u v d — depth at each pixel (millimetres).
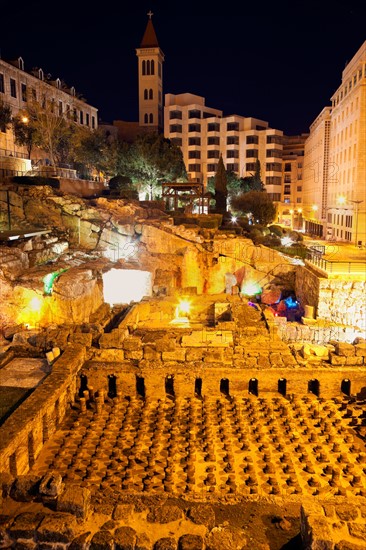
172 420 15156
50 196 43375
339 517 9141
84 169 69188
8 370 17234
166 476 12234
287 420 15180
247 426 14773
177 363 17109
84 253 40375
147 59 104312
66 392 15836
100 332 19953
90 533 8688
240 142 106188
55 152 65312
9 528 8555
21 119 60375
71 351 17406
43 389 14719
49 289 27422
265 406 15992
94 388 16891
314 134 94938
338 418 15375
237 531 9398
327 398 16703
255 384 17016
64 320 26625
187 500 10328
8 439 11805
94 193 55906
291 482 12109
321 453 13344
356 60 63812
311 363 17484
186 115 105438
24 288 26547
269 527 9641
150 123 105938
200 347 18531
